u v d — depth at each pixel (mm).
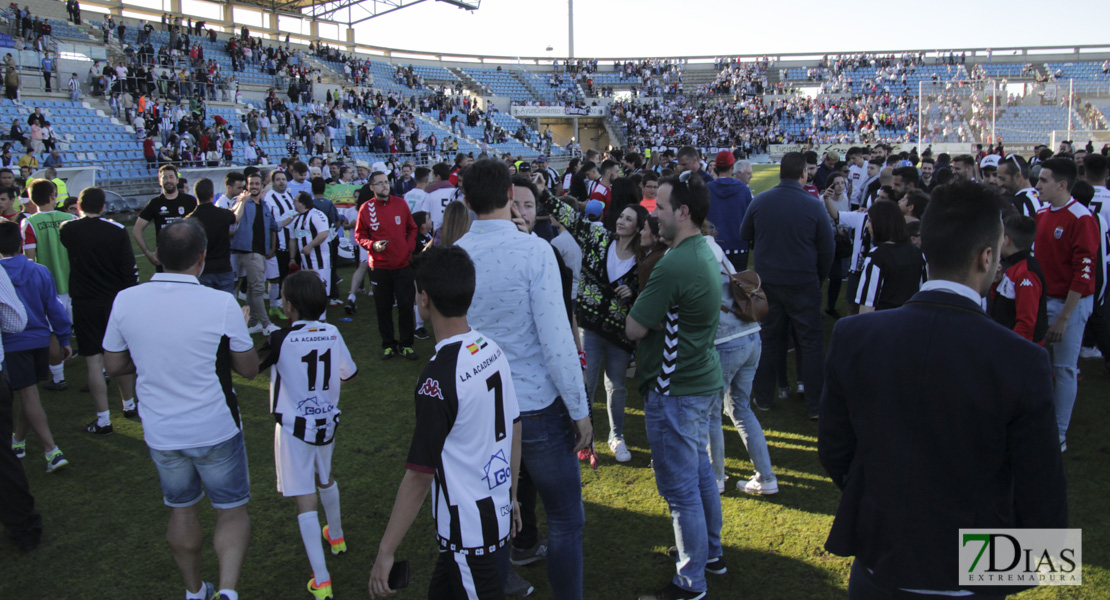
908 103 39562
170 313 2689
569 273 3396
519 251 2494
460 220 3605
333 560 3355
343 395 5566
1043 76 42094
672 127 41375
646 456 4418
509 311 2496
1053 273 4336
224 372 2826
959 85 25906
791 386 5656
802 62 49000
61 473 4258
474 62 48656
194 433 2730
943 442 1628
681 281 2787
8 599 3082
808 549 3342
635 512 3729
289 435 3043
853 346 1771
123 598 3105
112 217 17188
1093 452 4254
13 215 6473
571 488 2594
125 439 4766
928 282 1744
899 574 1679
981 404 1584
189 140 20906
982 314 1653
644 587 3084
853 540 1792
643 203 6156
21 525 3424
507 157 11312
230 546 2834
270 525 3699
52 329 4219
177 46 28266
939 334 1646
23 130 18406
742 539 3443
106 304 4688
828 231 4660
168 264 2736
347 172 10891
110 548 3480
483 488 2162
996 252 1676
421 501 2082
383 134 27859
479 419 2143
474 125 36062
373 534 3578
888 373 1689
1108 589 2980
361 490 4027
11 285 3338
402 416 5117
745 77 46250
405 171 10461
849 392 1772
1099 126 24297
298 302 3029
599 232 4023
